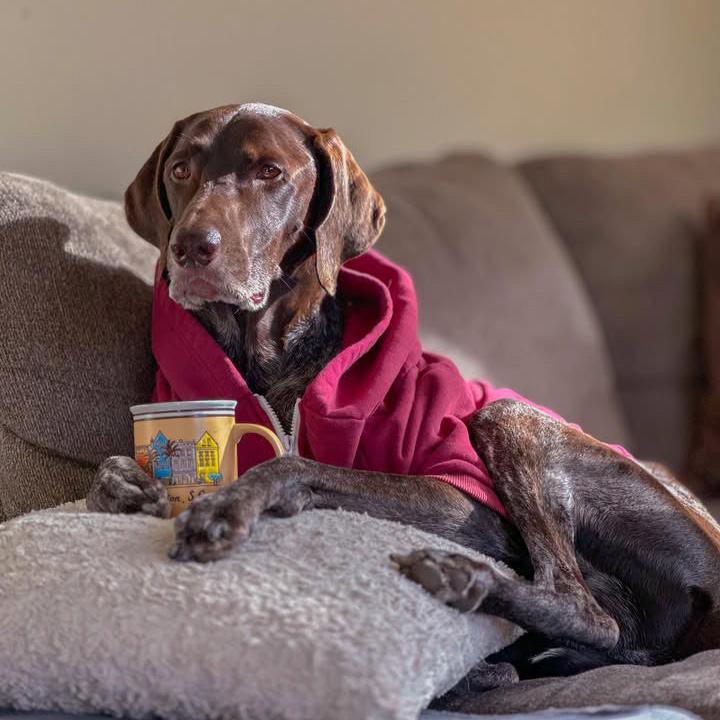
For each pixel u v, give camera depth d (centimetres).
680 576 210
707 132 475
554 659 202
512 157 436
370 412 195
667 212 381
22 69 332
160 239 220
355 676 137
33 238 226
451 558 162
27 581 156
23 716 151
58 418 219
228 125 210
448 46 419
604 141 455
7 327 219
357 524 168
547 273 354
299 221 214
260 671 140
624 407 372
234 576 151
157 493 176
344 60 396
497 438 205
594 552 212
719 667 168
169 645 143
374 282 222
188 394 208
